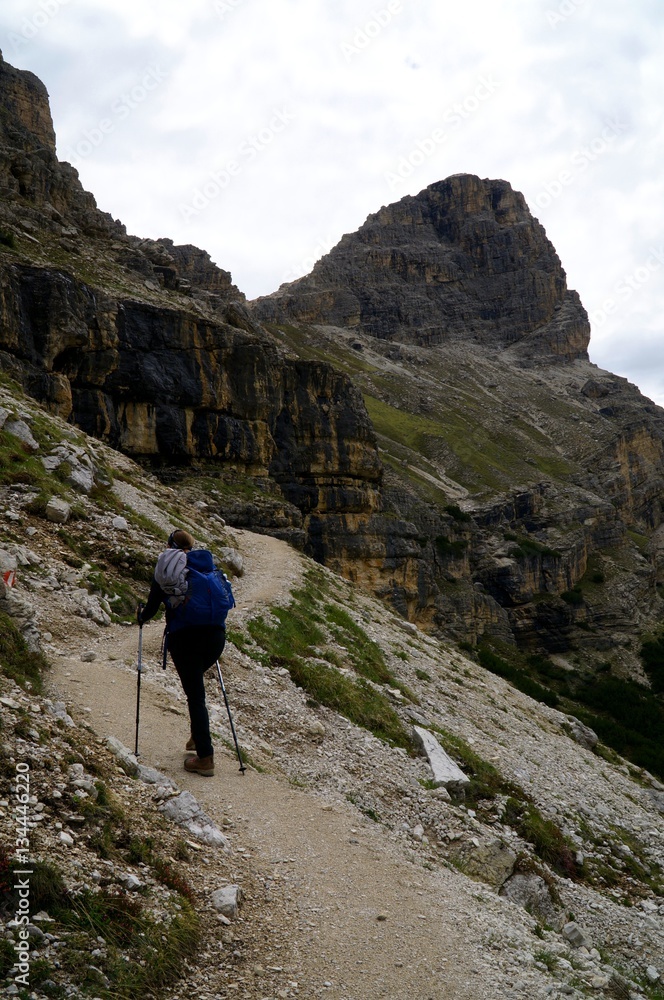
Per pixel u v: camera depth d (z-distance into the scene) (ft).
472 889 35.50
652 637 464.24
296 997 21.98
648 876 63.93
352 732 55.93
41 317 146.10
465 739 72.69
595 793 80.33
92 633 50.72
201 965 22.12
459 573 400.26
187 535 35.47
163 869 25.03
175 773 33.58
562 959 30.50
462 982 24.81
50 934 20.08
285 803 34.88
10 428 85.46
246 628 68.33
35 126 360.28
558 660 439.22
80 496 79.56
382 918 27.37
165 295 224.33
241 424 199.82
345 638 83.20
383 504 275.39
